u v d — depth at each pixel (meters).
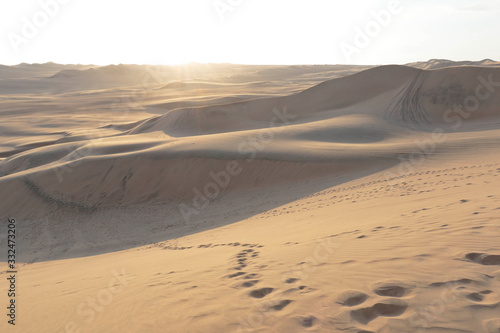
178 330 4.02
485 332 3.20
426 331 3.34
